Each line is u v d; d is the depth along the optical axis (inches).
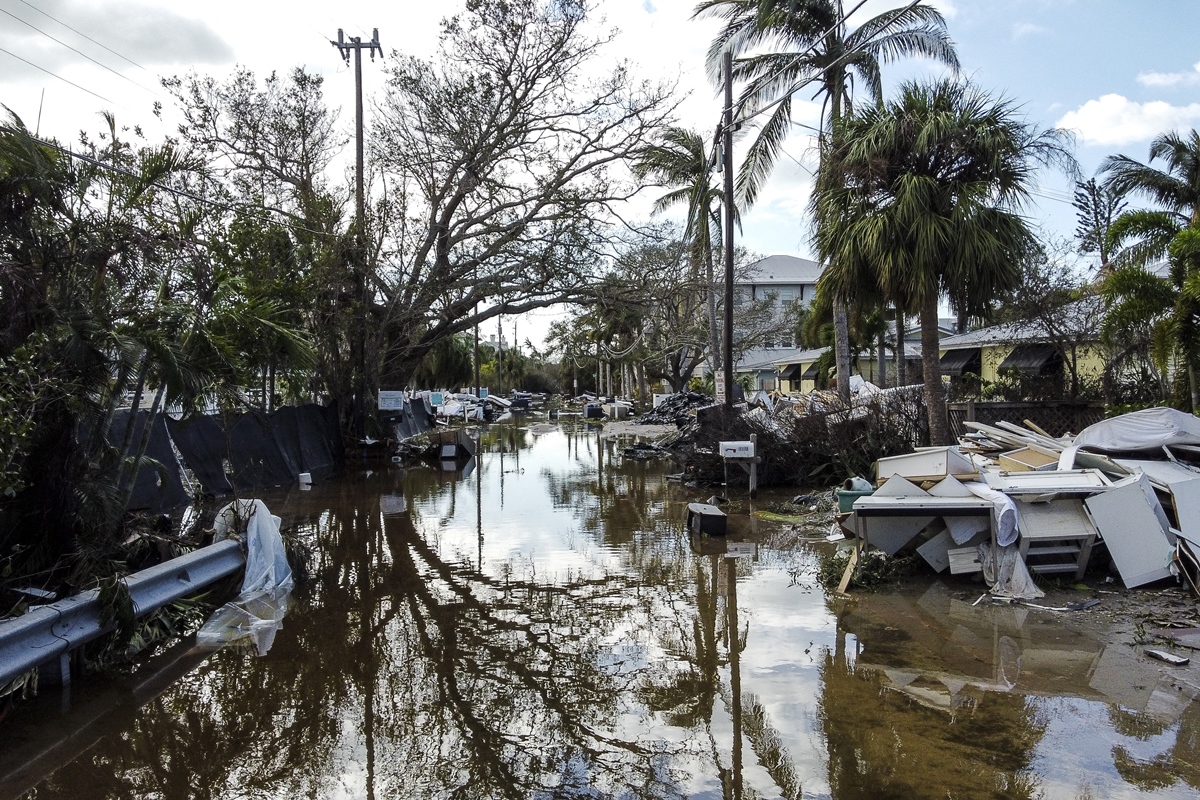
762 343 1731.1
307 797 164.1
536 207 964.6
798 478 585.9
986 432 420.8
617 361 1815.9
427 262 980.6
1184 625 243.1
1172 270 527.2
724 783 163.5
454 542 424.8
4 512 245.1
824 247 475.2
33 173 261.1
